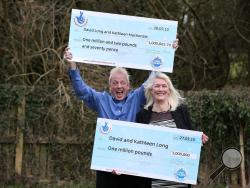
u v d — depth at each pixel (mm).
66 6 11281
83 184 9484
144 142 4992
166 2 13086
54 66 10430
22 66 10758
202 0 13305
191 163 4965
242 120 9008
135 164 5008
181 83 13312
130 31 5223
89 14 5219
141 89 5285
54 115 9609
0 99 9500
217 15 13672
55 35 10984
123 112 5203
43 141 9594
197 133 4949
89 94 5320
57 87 9703
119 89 5211
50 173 9633
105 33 5230
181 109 5055
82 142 9695
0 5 10984
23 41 10789
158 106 5043
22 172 9547
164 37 5227
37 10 10797
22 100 9531
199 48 13555
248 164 9000
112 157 5020
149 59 5238
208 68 13609
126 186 5145
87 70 10172
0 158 9484
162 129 4969
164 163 4984
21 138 9531
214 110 9102
